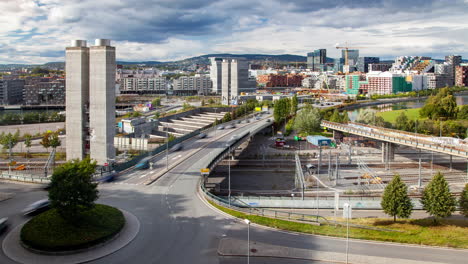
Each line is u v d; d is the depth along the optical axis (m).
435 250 74.25
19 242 73.69
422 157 186.50
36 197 101.69
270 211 99.75
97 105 143.62
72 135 149.62
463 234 82.38
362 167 160.88
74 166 78.88
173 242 75.62
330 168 162.38
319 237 79.75
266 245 74.38
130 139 147.25
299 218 94.31
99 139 144.75
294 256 70.50
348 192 132.00
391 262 68.75
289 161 181.00
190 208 94.94
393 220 93.81
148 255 70.12
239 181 150.50
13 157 167.88
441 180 90.62
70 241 70.75
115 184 114.75
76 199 75.44
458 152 140.25
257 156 189.62
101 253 70.06
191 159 145.62
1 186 112.25
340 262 68.94
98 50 141.12
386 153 174.50
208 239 77.31
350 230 83.81
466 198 91.81
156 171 128.88
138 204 97.25
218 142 180.12
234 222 86.62
